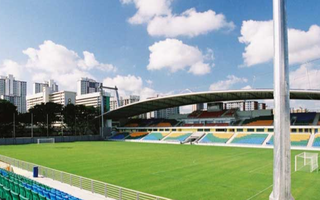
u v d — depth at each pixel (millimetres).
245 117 92188
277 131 7367
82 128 110500
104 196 18938
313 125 68812
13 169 29703
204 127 87312
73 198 14320
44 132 104250
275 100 7488
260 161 40000
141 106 100438
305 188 22828
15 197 13508
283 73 7395
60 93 174875
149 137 94375
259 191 22266
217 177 28031
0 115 86875
